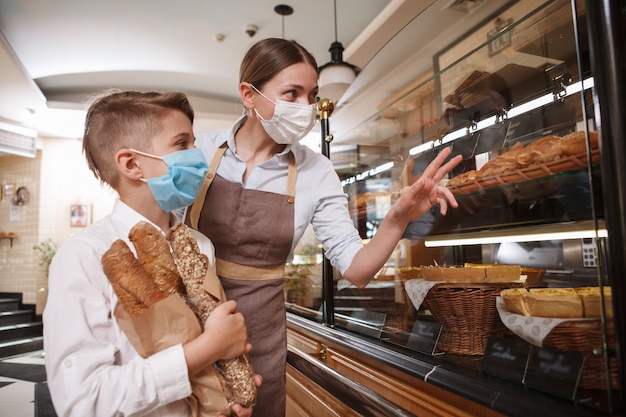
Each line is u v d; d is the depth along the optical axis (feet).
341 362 4.59
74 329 2.13
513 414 2.21
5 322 20.27
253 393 2.38
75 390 2.03
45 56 15.07
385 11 10.21
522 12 4.28
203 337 2.24
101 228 2.58
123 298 2.17
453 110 4.23
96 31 13.46
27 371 14.93
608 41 1.95
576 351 2.18
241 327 2.43
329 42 14.35
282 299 3.84
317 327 5.35
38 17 12.59
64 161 23.52
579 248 3.44
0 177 23.79
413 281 3.65
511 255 4.27
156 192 2.56
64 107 18.12
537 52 3.31
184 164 2.63
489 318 3.02
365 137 5.73
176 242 2.55
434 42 5.09
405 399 3.39
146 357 2.19
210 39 14.08
